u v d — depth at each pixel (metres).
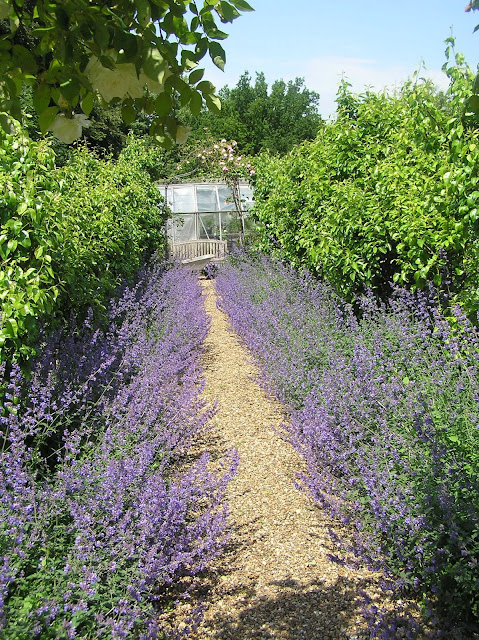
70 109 1.76
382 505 2.97
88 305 5.52
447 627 2.59
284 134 48.06
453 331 4.03
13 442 3.10
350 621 2.82
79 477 3.10
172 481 3.65
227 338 9.22
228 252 15.73
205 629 2.81
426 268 4.73
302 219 8.71
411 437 3.26
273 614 2.90
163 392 4.58
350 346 5.02
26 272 3.73
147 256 12.08
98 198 7.27
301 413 4.55
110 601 2.49
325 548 3.47
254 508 3.96
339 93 7.60
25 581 2.41
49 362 4.00
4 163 4.02
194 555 3.07
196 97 1.67
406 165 5.84
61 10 1.49
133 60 1.54
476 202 4.27
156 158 15.45
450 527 2.56
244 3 1.60
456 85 4.25
